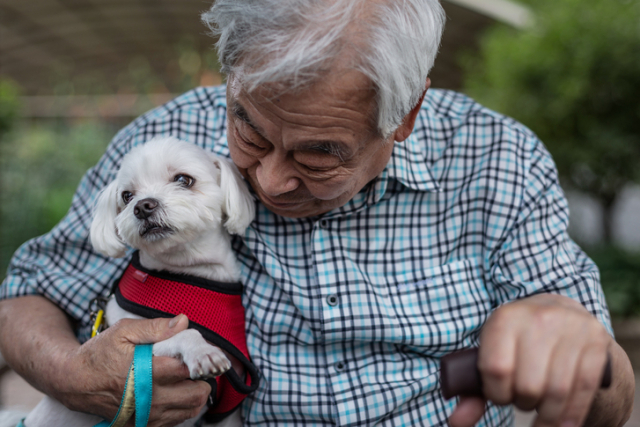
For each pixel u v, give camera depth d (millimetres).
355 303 1358
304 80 1014
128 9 6859
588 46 4539
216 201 1519
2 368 2324
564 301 927
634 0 4590
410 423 1371
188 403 1223
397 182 1471
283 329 1416
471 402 787
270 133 1112
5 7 6336
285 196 1273
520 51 4918
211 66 8094
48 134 6766
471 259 1473
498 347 760
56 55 8281
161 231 1427
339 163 1155
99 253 1602
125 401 1164
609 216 5750
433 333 1384
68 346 1330
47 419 1483
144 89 8562
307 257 1444
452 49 6914
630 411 1182
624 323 4371
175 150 1566
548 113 4762
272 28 1030
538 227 1429
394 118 1138
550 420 744
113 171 1677
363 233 1447
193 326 1340
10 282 1544
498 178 1457
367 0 1049
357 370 1378
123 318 1309
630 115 4684
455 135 1536
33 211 5512
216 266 1513
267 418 1385
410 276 1454
